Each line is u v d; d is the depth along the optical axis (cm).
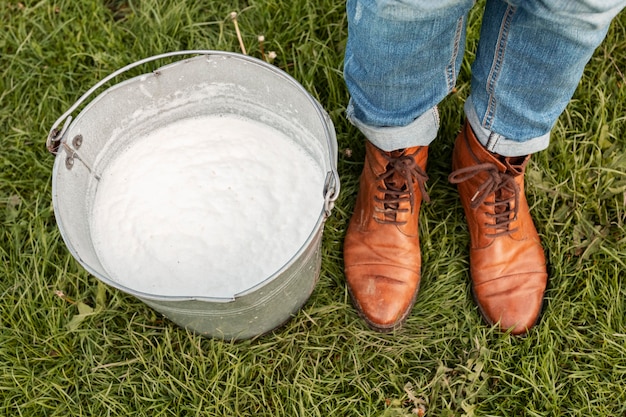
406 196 127
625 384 124
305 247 101
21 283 136
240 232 126
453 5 85
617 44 156
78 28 162
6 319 132
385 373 129
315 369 128
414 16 85
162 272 123
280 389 126
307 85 152
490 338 130
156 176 133
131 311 135
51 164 150
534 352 128
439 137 150
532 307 129
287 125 134
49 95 156
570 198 143
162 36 160
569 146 148
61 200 111
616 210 140
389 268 132
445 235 140
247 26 161
